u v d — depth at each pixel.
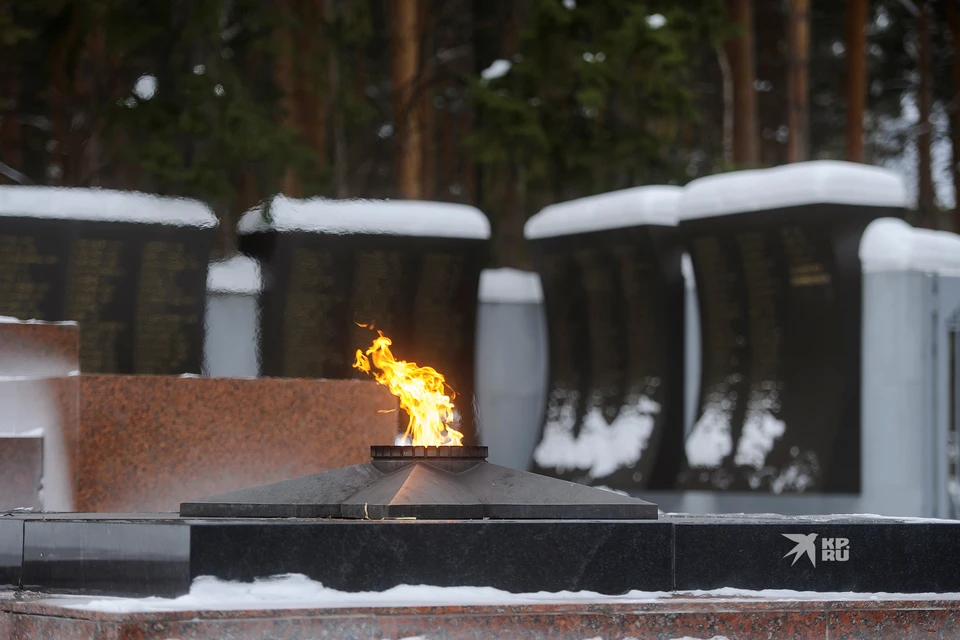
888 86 43.31
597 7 27.50
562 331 22.44
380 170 40.75
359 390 12.70
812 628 6.40
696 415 19.78
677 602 6.24
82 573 6.70
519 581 6.26
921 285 17.59
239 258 20.88
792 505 18.11
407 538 6.15
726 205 19.05
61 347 11.85
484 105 27.81
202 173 25.00
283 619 5.75
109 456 11.56
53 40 26.30
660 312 20.50
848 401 17.73
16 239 17.98
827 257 17.83
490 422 23.52
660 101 28.16
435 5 38.62
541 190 28.98
